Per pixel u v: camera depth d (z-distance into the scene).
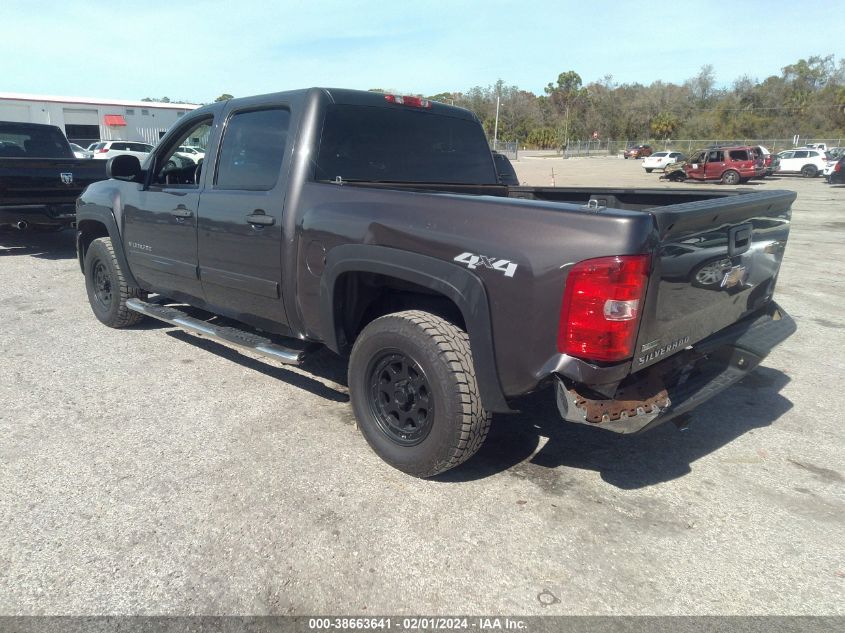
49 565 2.61
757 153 29.25
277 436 3.74
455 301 2.92
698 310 3.01
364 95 4.05
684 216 2.70
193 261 4.48
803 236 12.98
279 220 3.71
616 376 2.64
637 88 85.31
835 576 2.63
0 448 3.57
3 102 37.97
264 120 3.98
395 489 3.20
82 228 5.86
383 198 3.26
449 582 2.55
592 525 2.94
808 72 76.06
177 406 4.16
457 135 4.66
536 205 2.76
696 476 3.41
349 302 3.58
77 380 4.58
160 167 4.98
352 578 2.56
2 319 6.12
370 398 3.41
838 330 6.30
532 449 3.67
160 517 2.94
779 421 4.12
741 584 2.58
